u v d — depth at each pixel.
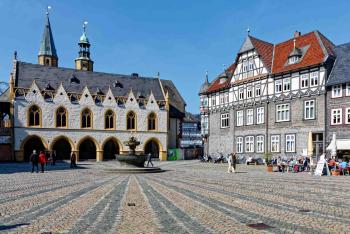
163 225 9.40
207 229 8.96
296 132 41.31
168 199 13.91
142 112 58.88
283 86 43.34
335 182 21.30
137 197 14.48
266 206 12.38
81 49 84.00
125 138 57.28
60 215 10.72
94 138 55.09
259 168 37.38
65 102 53.59
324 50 39.66
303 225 9.44
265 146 45.38
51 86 54.31
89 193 15.77
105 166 39.34
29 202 13.20
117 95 59.03
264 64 45.94
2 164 43.78
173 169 34.44
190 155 65.06
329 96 37.91
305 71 40.62
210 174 27.75
